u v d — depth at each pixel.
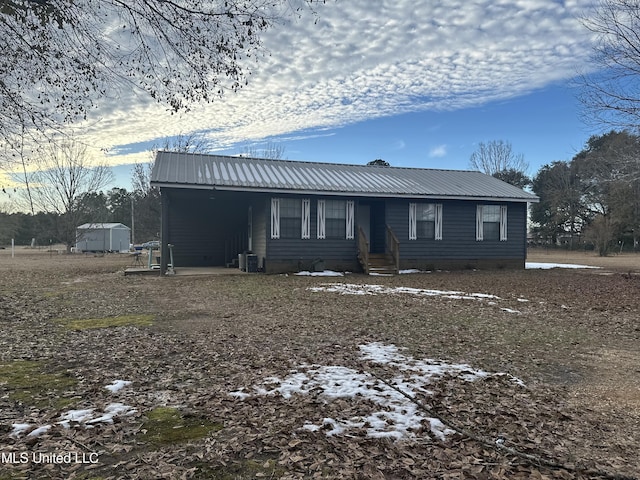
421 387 4.34
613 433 3.40
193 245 20.59
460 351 5.76
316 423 3.49
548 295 11.34
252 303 9.50
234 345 5.91
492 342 6.28
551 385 4.51
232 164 18.42
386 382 4.44
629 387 4.46
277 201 16.72
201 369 4.86
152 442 3.16
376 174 20.41
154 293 11.05
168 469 2.80
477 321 7.79
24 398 4.00
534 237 55.97
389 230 17.80
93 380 4.50
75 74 6.27
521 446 3.16
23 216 53.47
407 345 6.02
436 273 17.59
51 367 4.95
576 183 49.00
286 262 16.84
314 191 16.55
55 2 5.50
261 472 2.78
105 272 17.61
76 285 12.83
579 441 3.26
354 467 2.85
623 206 39.91
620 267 21.67
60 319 7.70
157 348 5.73
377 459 2.96
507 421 3.58
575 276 16.62
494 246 19.69
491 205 19.59
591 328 7.36
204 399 3.98
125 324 7.26
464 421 3.58
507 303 9.95
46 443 3.12
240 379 4.52
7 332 6.68
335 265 17.47
